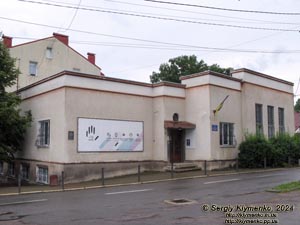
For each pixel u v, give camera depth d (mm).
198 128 24828
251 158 25297
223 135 25312
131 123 23234
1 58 22891
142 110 24062
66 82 20328
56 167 20516
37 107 23297
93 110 21328
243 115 27109
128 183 18375
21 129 22875
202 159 24375
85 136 20781
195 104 25141
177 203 11633
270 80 30297
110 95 22281
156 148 24266
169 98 24625
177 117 25109
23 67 38062
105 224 8820
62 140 20125
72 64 42000
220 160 24641
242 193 13477
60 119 20469
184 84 25766
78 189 16875
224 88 25703
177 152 25312
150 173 22938
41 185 20734
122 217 9594
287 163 27328
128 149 22859
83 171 20453
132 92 23531
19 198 14102
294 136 30531
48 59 40094
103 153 21500
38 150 22812
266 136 28938
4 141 23391
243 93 27281
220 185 16094
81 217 9734
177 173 22453
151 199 12602
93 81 21516
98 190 16141
